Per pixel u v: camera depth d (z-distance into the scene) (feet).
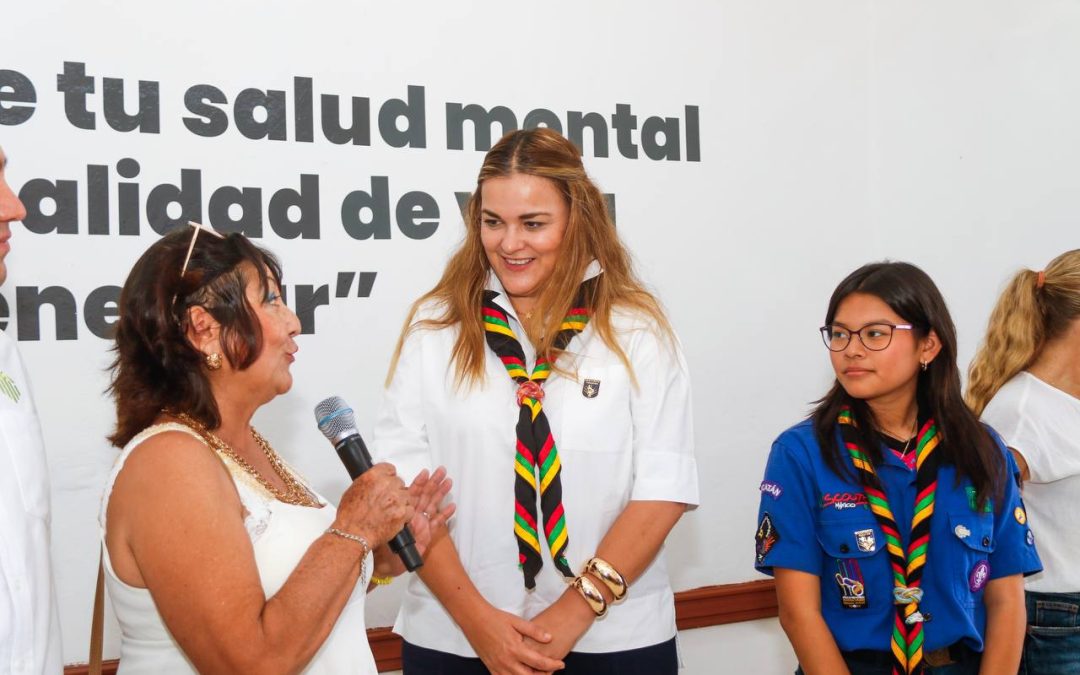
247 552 4.40
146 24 8.69
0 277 5.16
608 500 6.24
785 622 6.18
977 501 6.04
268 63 9.09
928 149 11.58
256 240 9.02
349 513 4.76
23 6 8.30
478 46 9.86
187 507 4.28
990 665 5.97
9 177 8.26
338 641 5.05
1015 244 11.62
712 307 10.77
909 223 11.57
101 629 5.11
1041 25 11.58
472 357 6.34
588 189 6.42
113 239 8.59
